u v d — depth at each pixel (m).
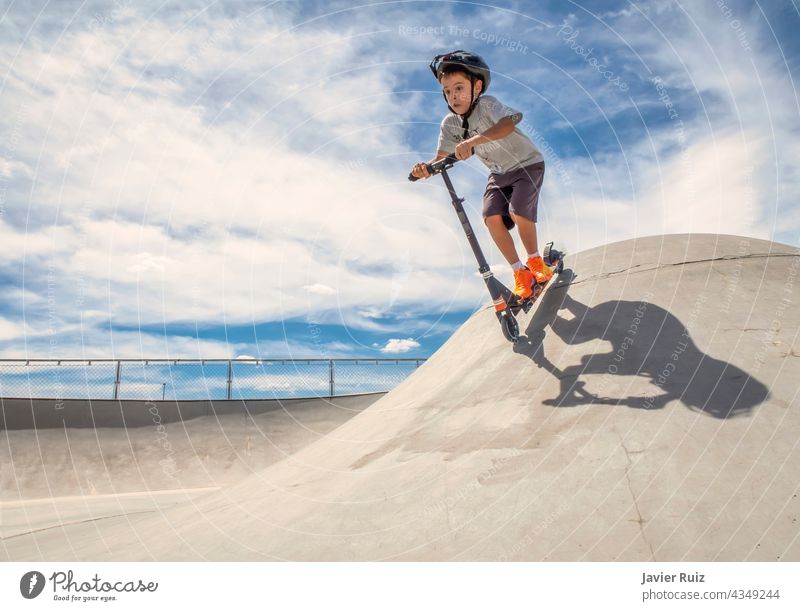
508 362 3.58
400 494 2.70
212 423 11.34
